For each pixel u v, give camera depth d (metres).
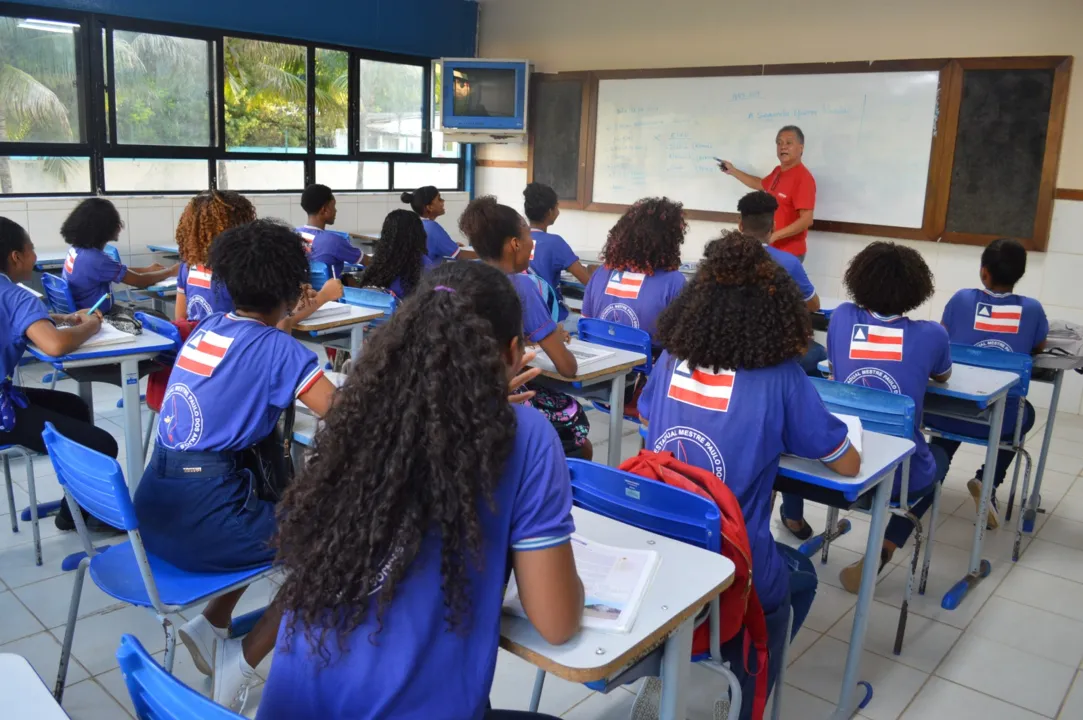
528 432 1.09
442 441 0.99
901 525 2.57
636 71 6.19
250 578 1.79
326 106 6.44
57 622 2.37
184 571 1.81
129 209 5.41
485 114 6.64
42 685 0.98
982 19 4.85
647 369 2.99
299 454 2.15
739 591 1.51
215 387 1.80
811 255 5.59
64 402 2.82
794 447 1.76
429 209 5.24
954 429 2.96
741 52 5.79
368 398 1.03
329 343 3.43
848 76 5.29
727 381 1.75
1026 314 3.10
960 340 3.24
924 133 5.07
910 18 5.09
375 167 6.85
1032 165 4.76
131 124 5.41
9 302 2.48
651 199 3.17
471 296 1.13
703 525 1.48
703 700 2.13
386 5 6.57
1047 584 2.86
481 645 1.06
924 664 2.37
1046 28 4.66
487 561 1.05
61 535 2.89
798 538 3.08
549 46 6.77
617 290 3.20
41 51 4.98
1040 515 3.44
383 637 1.01
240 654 1.70
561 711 2.09
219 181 5.91
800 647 2.42
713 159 5.93
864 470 1.85
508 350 1.19
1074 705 2.20
